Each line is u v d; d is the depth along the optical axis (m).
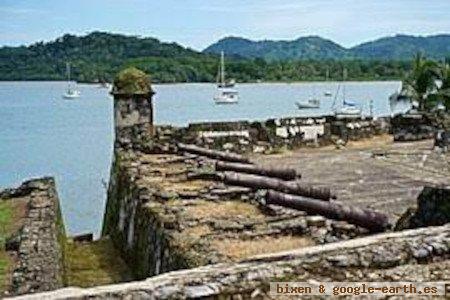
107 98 117.44
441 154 18.95
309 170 16.75
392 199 12.88
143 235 11.48
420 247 5.91
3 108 93.31
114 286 5.15
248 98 103.38
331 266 5.58
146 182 13.73
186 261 8.14
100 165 35.31
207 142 20.41
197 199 12.06
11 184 29.12
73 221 22.02
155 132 19.83
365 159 18.59
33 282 8.30
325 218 9.93
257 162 18.27
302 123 22.05
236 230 9.62
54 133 55.34
